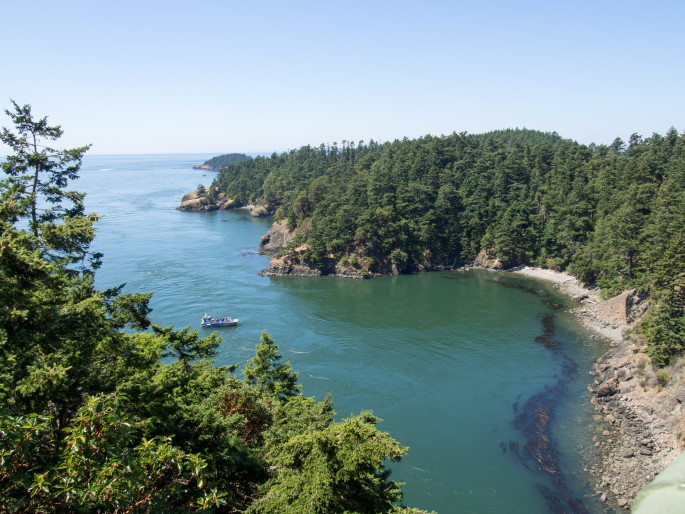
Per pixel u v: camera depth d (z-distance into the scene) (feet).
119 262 321.32
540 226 345.51
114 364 61.62
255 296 265.13
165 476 42.88
